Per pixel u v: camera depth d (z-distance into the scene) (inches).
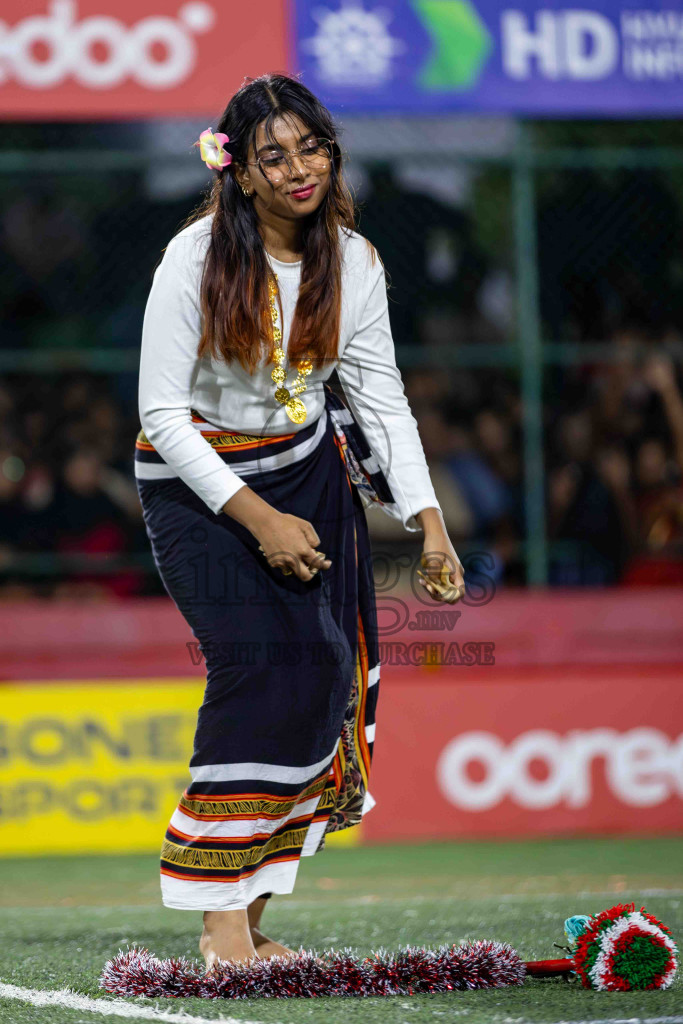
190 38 664.4
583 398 829.2
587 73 692.1
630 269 845.8
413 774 663.1
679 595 710.5
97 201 884.6
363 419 325.7
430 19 679.7
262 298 295.4
